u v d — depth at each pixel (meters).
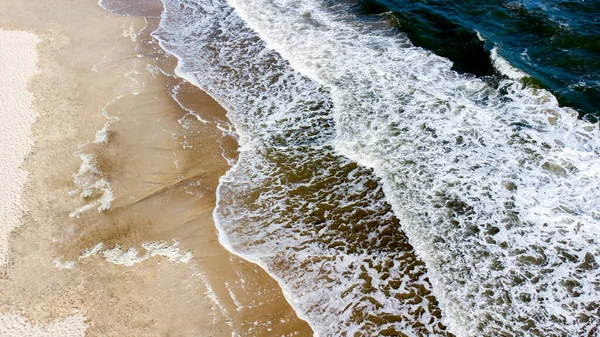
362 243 10.66
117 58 16.88
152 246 10.62
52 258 10.29
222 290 9.70
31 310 9.27
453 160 12.35
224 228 11.05
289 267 10.20
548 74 14.67
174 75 16.17
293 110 14.55
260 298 9.59
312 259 10.36
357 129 13.59
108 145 13.19
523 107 13.70
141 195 11.84
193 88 15.62
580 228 10.54
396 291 9.67
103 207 11.48
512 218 10.84
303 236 10.88
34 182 12.04
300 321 9.19
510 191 11.44
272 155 13.04
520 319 9.06
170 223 11.16
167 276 9.96
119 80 15.74
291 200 11.75
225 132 13.84
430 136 13.08
